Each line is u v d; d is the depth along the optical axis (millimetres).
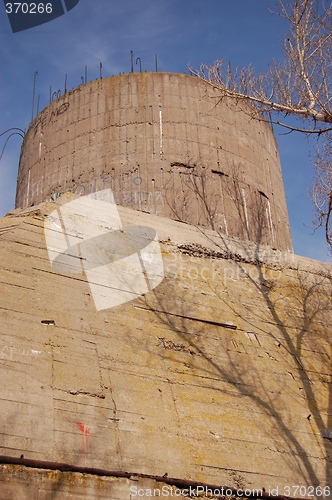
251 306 11266
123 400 8367
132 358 8984
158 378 8992
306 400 10281
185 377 9297
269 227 15430
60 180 15148
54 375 8023
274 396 9977
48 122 16125
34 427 7391
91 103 15555
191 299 10531
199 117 15383
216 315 10609
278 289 11984
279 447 9273
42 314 8555
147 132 14992
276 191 16406
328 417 10242
